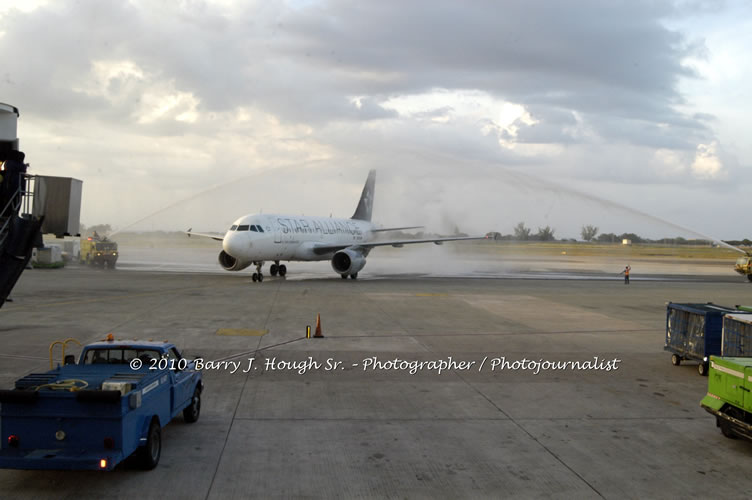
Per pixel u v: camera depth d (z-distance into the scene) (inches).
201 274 1898.4
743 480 354.3
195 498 316.5
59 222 498.0
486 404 512.1
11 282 482.3
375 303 1197.7
